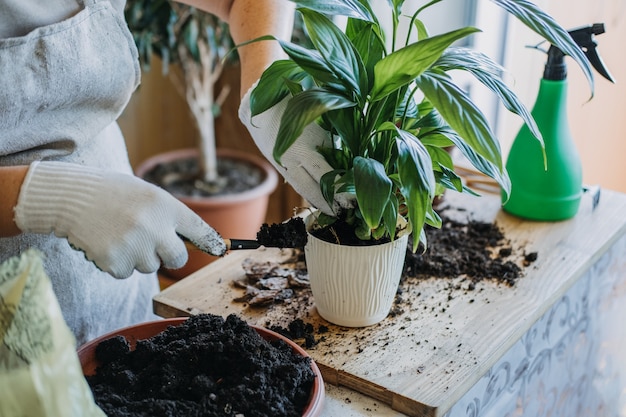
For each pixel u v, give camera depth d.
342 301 0.99
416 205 0.80
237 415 0.77
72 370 0.60
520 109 0.84
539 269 1.16
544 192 1.31
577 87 1.76
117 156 1.15
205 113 2.03
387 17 1.81
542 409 1.22
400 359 0.93
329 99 0.81
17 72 0.88
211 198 1.93
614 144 1.80
